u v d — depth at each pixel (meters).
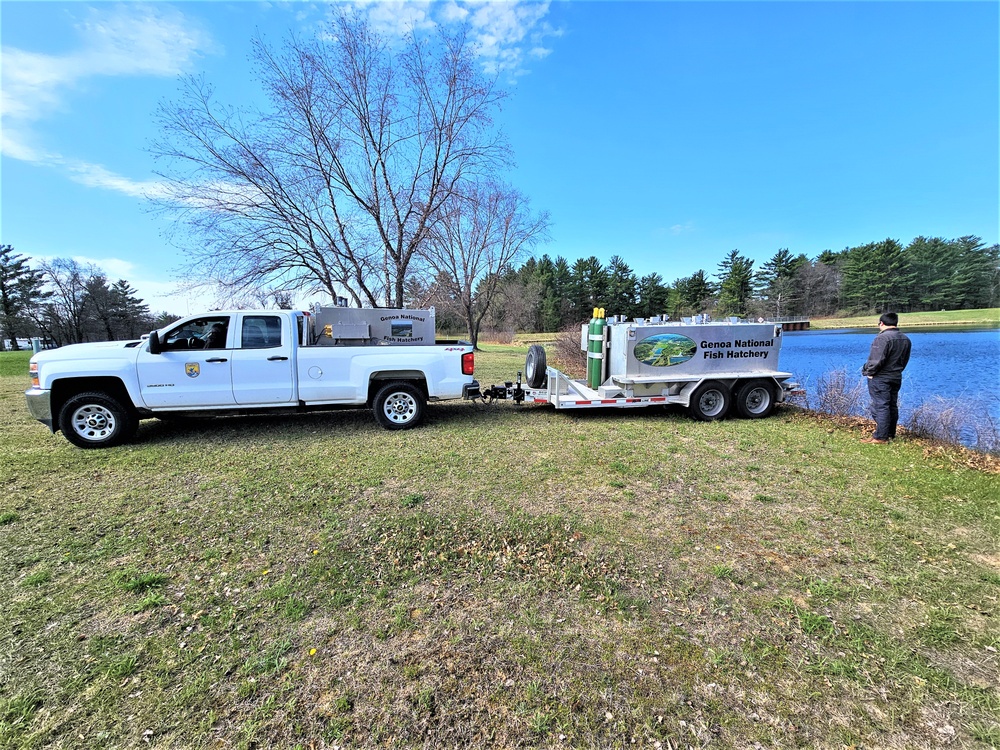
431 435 6.30
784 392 7.45
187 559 3.07
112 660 2.16
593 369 7.56
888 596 2.66
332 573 2.90
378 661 2.16
